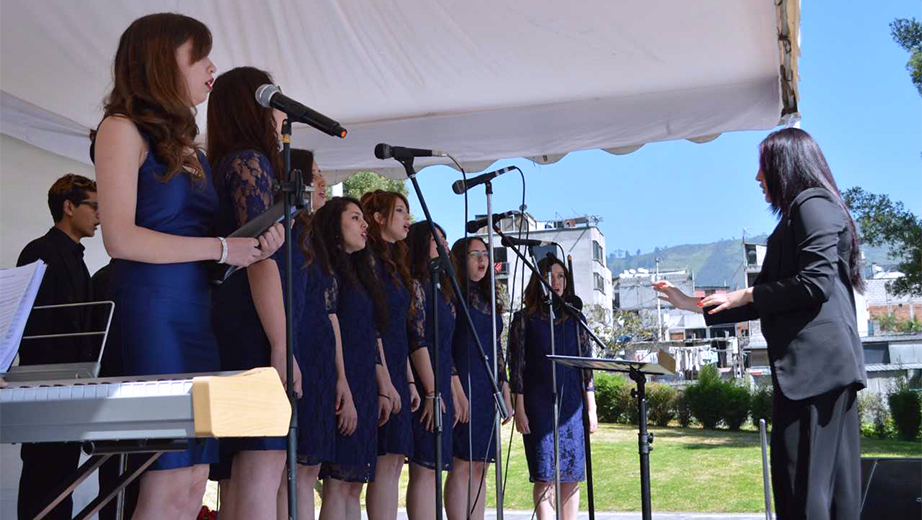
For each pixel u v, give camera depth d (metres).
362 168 6.24
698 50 4.98
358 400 3.71
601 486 9.26
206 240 2.07
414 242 4.67
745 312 3.13
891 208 20.00
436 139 6.10
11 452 5.01
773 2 4.31
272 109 2.59
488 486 9.09
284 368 2.48
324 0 4.54
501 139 6.00
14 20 4.29
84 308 3.93
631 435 14.59
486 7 4.48
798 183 2.98
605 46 4.93
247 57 5.14
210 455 2.26
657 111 5.71
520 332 4.91
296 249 3.03
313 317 3.38
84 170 5.66
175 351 2.04
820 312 2.82
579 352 5.00
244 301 2.57
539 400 4.86
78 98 5.14
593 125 5.82
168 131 2.09
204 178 2.21
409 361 4.48
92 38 4.50
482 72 5.34
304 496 3.34
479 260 4.71
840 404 2.80
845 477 2.81
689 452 11.84
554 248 5.09
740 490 8.93
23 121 5.10
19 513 3.75
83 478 1.81
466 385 4.67
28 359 3.78
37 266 1.64
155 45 2.12
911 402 14.23
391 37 4.89
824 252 2.80
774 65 5.21
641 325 29.78
